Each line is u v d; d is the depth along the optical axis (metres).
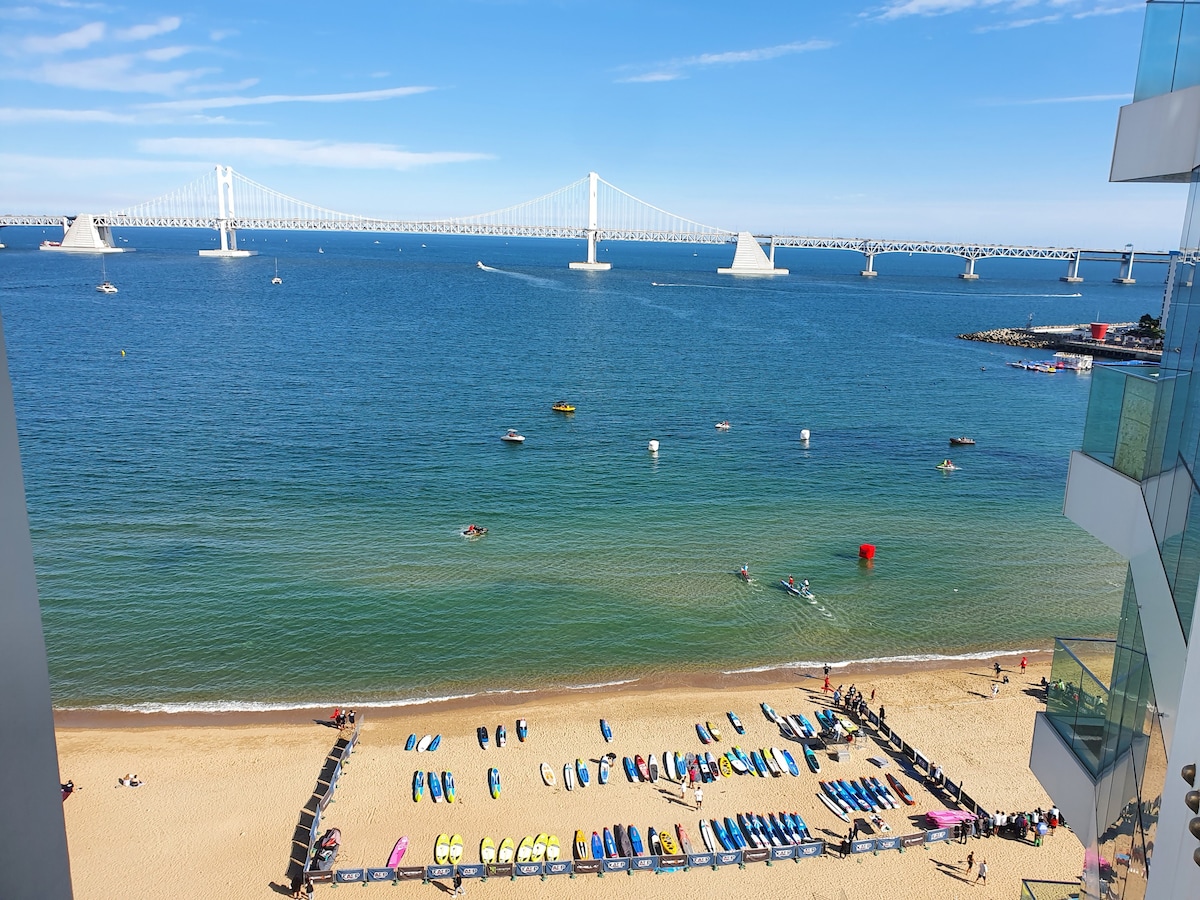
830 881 35.47
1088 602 60.50
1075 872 36.16
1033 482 86.44
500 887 34.72
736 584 61.94
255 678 49.06
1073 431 106.25
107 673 49.16
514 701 47.66
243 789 39.94
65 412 102.81
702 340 175.12
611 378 133.12
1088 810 12.94
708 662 52.19
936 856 36.91
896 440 100.56
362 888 34.47
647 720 45.94
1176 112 10.18
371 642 52.97
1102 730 12.71
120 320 176.75
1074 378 141.38
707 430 103.06
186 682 48.50
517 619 56.19
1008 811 39.78
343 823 37.97
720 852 36.28
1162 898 9.00
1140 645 11.24
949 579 63.66
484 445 94.31
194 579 60.19
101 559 63.00
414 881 34.78
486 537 69.00
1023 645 54.84
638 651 53.00
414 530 70.06
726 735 44.88
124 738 43.50
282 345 154.62
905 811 39.62
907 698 48.78
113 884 34.38
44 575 60.16
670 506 77.12
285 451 90.06
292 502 75.75
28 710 6.16
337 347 154.38
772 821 38.66
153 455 87.44
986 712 47.56
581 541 68.81
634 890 34.78
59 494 76.12
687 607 58.50
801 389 128.38
